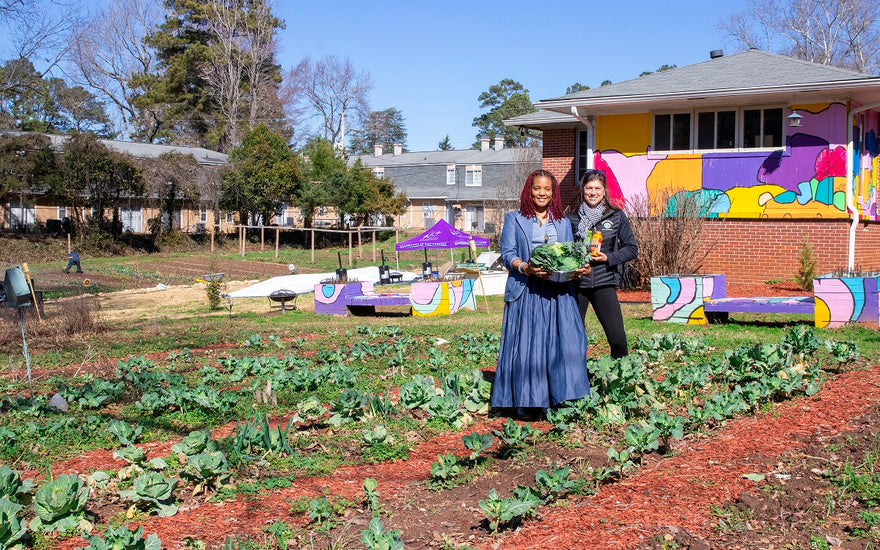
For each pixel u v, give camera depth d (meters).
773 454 4.97
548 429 5.78
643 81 19.66
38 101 63.28
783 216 17.28
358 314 17.47
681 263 16.91
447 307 15.99
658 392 6.53
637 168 19.05
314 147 60.94
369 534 3.55
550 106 19.23
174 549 3.82
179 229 47.22
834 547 3.59
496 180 59.16
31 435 6.22
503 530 3.96
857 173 17.59
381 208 52.03
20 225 41.66
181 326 15.20
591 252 6.22
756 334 10.47
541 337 5.93
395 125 100.00
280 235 49.84
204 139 65.44
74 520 4.09
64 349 12.23
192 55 63.88
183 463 5.11
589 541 3.77
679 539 3.75
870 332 10.30
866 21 41.25
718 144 18.48
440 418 6.15
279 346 11.23
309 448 5.57
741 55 20.09
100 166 40.66
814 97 16.91
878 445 4.99
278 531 3.95
